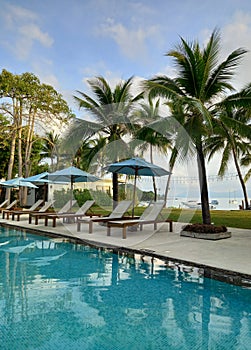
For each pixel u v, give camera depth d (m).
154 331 3.30
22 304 4.02
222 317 3.66
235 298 4.27
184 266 5.55
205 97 9.09
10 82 19.62
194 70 8.70
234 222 12.43
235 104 8.52
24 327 3.36
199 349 2.94
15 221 13.04
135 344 3.02
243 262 5.41
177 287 4.72
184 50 8.65
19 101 20.67
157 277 5.24
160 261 6.04
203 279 5.12
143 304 4.05
